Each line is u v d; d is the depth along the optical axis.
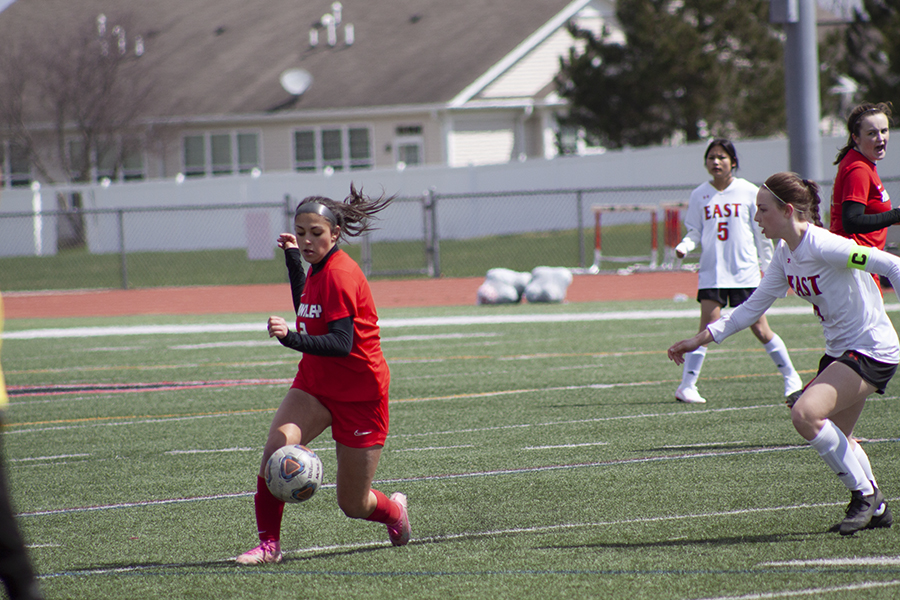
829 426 16.92
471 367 39.69
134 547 18.48
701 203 31.09
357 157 140.62
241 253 116.44
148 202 128.38
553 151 138.25
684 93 115.06
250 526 19.67
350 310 16.03
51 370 42.75
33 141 138.00
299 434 16.64
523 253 98.75
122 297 79.38
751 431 26.36
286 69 148.50
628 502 20.20
